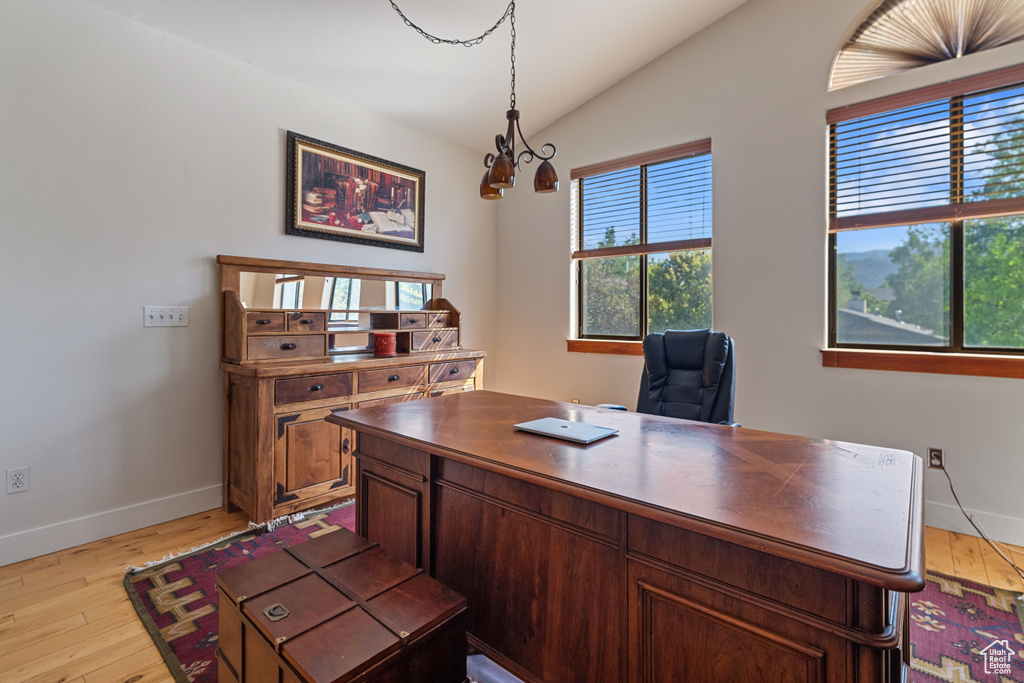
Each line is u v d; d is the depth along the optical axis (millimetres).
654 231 3455
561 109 3740
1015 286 2324
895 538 789
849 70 2713
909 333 2586
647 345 2484
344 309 3133
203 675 1429
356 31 2576
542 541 1214
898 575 681
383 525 1689
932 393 2447
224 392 2592
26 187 2029
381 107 3311
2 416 2006
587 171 3723
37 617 1689
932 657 1530
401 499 1608
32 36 2025
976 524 2350
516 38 2844
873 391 2605
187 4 2254
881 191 2609
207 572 1980
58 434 2143
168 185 2424
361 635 969
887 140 2592
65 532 2162
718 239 3092
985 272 2391
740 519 865
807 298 2793
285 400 2418
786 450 1326
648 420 1718
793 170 2822
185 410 2518
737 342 3021
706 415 2240
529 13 2660
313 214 2992
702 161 3236
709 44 3113
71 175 2139
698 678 943
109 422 2277
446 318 3646
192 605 1764
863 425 2637
